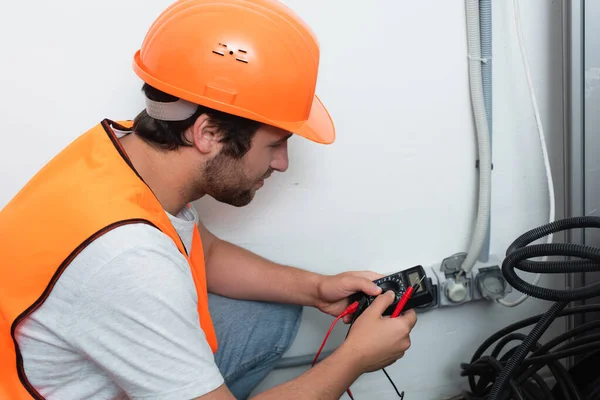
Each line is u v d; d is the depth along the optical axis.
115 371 0.63
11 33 0.90
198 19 0.68
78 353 0.65
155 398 0.64
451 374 1.27
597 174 1.08
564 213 1.16
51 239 0.63
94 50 0.94
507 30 1.05
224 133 0.69
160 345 0.62
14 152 0.97
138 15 0.93
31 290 0.63
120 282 0.61
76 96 0.96
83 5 0.91
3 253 0.66
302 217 1.10
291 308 1.06
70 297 0.62
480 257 1.16
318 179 1.07
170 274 0.63
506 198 1.16
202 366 0.64
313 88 0.73
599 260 0.73
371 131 1.06
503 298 1.16
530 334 0.88
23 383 0.67
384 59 1.03
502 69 1.08
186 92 0.66
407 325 0.81
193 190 0.75
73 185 0.66
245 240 1.09
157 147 0.71
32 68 0.93
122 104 0.98
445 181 1.13
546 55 1.09
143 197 0.67
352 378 0.76
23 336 0.65
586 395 0.97
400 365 1.23
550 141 1.14
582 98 1.03
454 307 1.21
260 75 0.67
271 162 0.78
